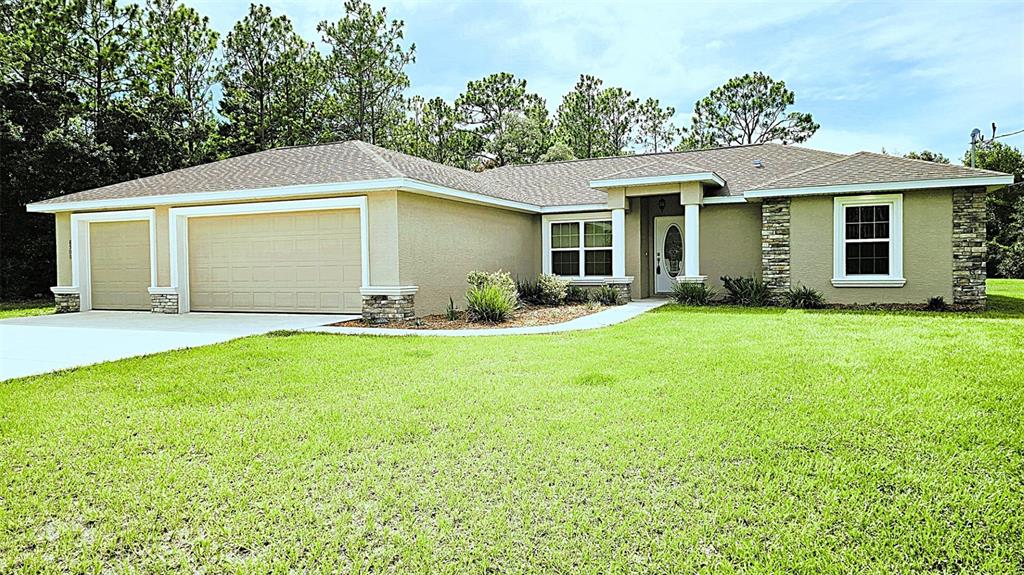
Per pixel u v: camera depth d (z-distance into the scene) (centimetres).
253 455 446
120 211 1525
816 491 371
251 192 1314
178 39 2889
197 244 1484
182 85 2994
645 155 2080
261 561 308
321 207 1292
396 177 1188
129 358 836
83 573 300
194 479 405
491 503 365
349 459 435
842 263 1404
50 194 2175
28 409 570
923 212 1339
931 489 370
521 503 362
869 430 474
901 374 649
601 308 1448
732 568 293
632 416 518
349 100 3178
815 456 425
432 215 1335
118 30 2533
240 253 1446
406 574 295
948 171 1305
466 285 1462
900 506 350
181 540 330
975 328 977
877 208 1380
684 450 438
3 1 2409
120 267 1585
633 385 622
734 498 365
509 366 736
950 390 580
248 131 3003
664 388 609
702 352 794
